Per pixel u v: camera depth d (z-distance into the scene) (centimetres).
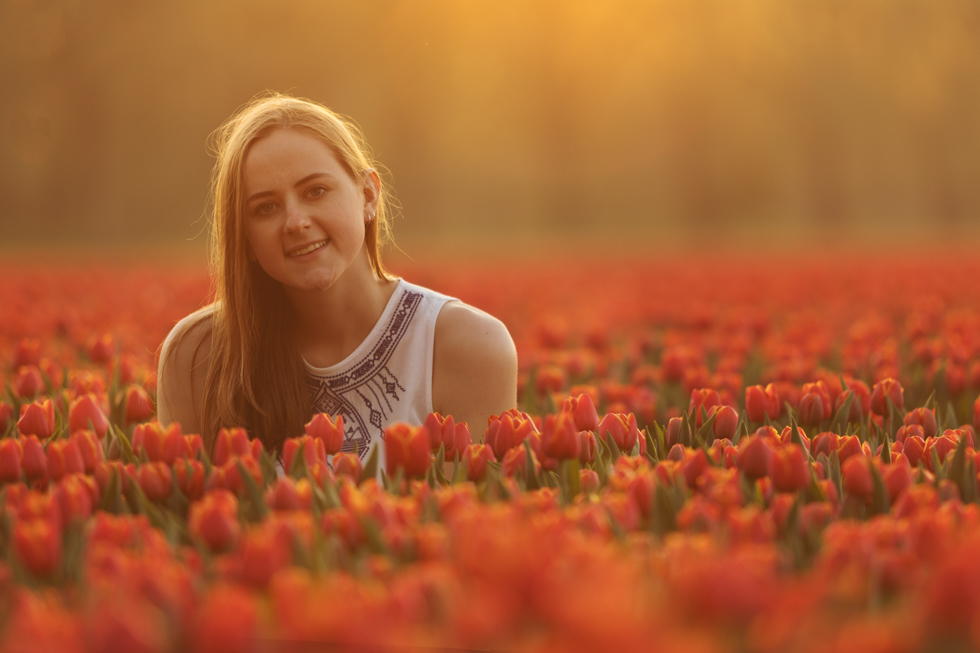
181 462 279
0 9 4703
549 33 5225
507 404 399
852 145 5812
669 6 5219
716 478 260
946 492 257
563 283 1686
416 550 212
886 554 190
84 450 292
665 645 144
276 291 396
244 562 187
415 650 150
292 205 363
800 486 258
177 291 1381
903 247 3070
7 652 153
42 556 208
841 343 870
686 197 6750
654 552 204
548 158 5788
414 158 5747
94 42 4816
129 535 218
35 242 5388
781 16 5109
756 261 2395
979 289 1327
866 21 4903
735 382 558
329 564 206
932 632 163
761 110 5647
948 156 5703
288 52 4931
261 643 158
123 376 553
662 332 1107
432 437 315
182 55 4897
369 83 5319
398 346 394
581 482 271
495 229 7875
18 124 4978
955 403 527
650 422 521
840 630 171
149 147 5334
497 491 248
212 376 391
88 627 170
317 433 316
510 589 168
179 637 171
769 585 171
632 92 5872
